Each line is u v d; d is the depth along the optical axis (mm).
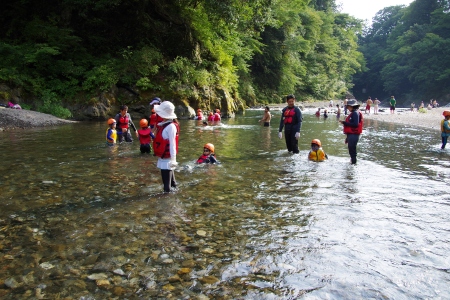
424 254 3219
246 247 3338
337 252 3248
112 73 18406
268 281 2744
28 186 5324
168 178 5074
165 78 19719
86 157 7727
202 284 2688
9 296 2504
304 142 10961
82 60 19547
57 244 3354
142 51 19406
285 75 43344
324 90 53594
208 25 22312
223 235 3611
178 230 3723
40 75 18422
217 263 3020
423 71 61125
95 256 3119
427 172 6688
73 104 17875
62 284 2668
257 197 4945
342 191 5289
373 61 79312
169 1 21812
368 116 27047
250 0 20484
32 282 2689
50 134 11648
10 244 3344
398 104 67000
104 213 4203
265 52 39219
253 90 38000
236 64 31781
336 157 8258
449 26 60562
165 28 21438
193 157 7875
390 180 6020
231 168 6852
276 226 3871
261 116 23297
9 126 13305
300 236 3605
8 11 20609
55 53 17922
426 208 4520
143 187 5352
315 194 5121
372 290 2631
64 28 19891
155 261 3039
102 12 20922
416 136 13312
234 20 20906
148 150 8242
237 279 2768
